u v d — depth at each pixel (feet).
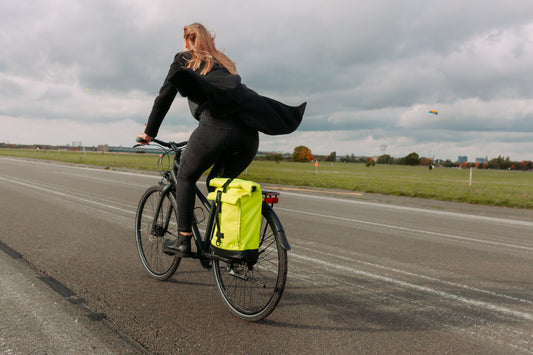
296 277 10.92
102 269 10.77
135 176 48.80
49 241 13.83
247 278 7.80
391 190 45.09
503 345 7.04
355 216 23.02
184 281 10.09
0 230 15.42
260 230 7.45
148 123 8.20
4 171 51.03
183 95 7.27
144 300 8.63
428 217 23.81
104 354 6.10
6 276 9.76
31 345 6.29
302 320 7.91
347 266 12.19
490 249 15.21
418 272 11.80
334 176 93.50
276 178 63.10
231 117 7.41
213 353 6.33
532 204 34.50
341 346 6.79
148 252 10.61
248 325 7.55
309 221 20.61
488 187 71.51
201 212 8.71
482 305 9.14
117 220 18.30
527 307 9.09
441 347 6.88
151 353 6.23
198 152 7.61
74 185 34.88
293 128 8.29
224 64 7.59
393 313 8.48
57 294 8.69
